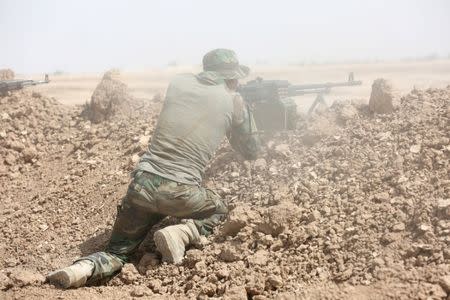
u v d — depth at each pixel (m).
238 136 5.31
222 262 4.31
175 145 4.68
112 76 8.36
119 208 4.63
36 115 8.41
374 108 6.06
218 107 4.86
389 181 4.63
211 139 4.82
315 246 4.14
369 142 5.38
